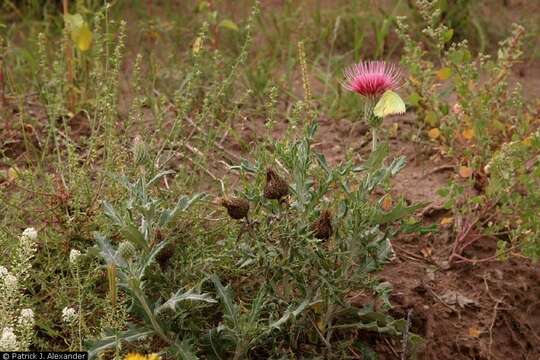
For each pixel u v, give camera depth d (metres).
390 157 5.00
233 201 3.26
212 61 5.59
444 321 3.96
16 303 3.45
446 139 4.79
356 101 5.46
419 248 4.30
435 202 4.57
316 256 3.29
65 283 3.49
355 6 6.85
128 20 6.72
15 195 3.86
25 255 3.28
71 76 5.14
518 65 6.41
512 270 4.25
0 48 5.23
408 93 5.11
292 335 3.41
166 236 3.30
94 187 4.11
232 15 6.68
